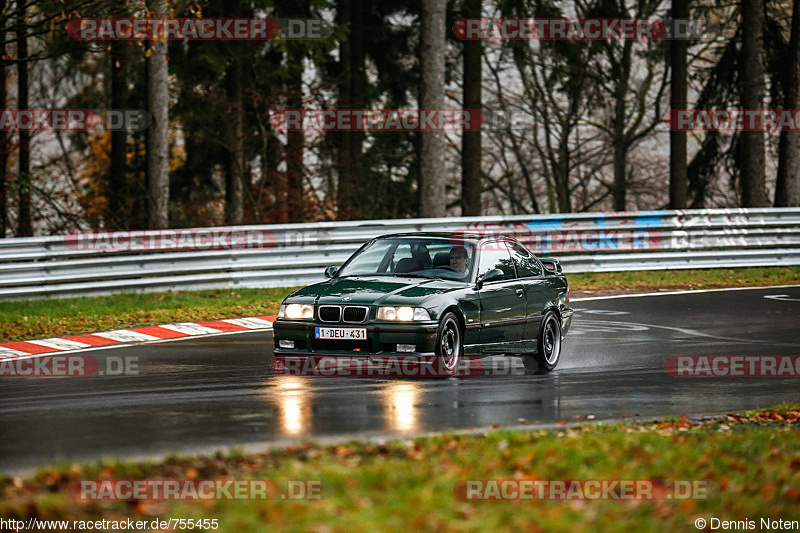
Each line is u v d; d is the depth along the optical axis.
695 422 22.91
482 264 30.48
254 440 19.95
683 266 59.25
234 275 49.88
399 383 27.53
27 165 94.19
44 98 116.88
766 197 78.56
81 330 38.44
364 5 97.56
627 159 125.69
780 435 20.64
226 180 89.25
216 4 81.06
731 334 38.00
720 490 15.83
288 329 28.39
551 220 56.28
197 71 82.25
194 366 30.59
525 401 25.20
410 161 100.69
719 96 95.00
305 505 14.09
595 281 54.59
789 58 75.19
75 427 21.34
